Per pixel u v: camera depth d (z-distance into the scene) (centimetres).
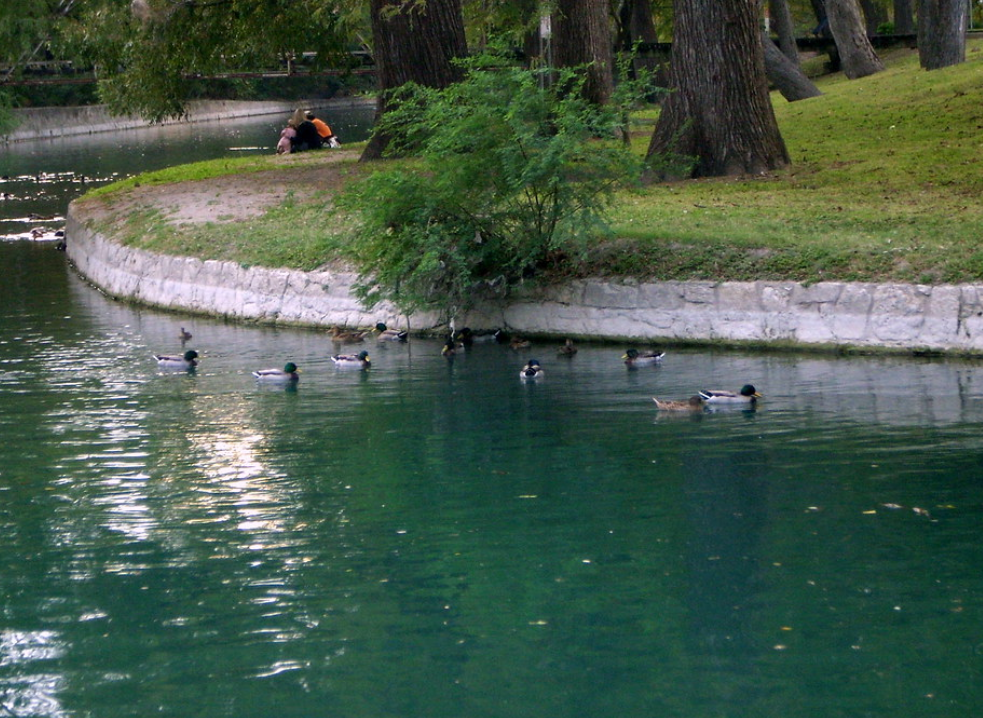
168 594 920
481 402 1441
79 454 1279
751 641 824
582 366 1596
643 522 1034
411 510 1083
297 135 3816
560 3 2833
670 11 5394
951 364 1486
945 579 902
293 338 1889
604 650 821
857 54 4069
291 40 3659
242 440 1318
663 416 1345
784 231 1781
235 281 2083
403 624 863
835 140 2698
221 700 768
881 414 1303
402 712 746
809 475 1130
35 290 2433
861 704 745
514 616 875
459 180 1702
